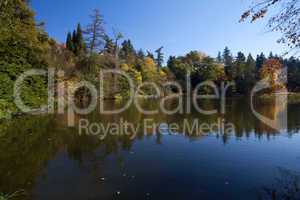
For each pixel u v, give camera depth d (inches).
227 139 664.4
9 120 853.2
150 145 601.0
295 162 479.2
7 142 593.6
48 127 771.4
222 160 492.4
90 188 366.3
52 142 605.9
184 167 453.7
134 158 502.0
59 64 1620.3
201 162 480.1
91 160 486.3
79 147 572.4
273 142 631.2
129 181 391.9
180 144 612.1
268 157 510.6
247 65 3348.9
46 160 481.1
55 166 451.5
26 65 1077.1
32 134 673.6
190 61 3801.7
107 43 2140.7
